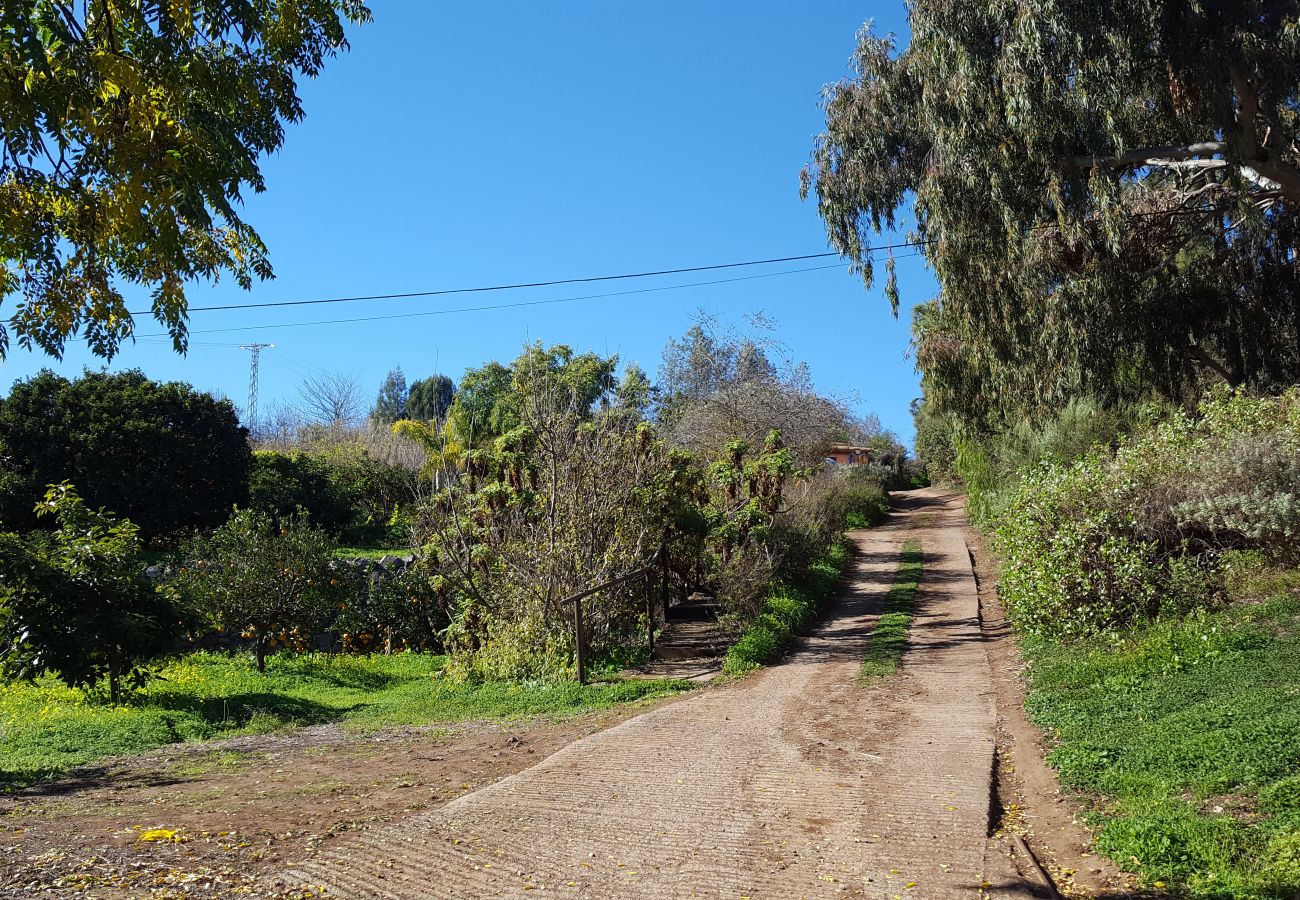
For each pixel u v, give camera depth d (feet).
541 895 14.88
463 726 34.40
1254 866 15.15
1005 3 51.39
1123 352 63.62
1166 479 37.68
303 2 22.57
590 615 46.29
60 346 20.77
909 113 60.29
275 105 23.12
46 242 19.77
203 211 20.39
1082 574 37.68
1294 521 33.24
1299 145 56.59
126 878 15.12
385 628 61.62
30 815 20.49
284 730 35.81
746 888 15.24
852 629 54.70
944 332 77.25
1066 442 64.85
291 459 100.73
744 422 105.09
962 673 39.04
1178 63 49.62
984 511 90.74
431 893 14.90
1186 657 29.32
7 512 77.36
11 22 16.03
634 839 17.87
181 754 30.14
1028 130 51.67
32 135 18.20
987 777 22.16
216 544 55.06
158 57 19.75
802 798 20.70
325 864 16.22
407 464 110.01
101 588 37.60
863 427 187.83
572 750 26.40
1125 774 20.70
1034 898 14.76
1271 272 65.05
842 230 62.44
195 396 88.94
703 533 55.42
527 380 53.01
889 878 15.65
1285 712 21.86
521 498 49.70
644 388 57.98
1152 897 14.90
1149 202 60.90
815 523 73.87
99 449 81.25
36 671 36.24
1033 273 56.44
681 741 27.32
